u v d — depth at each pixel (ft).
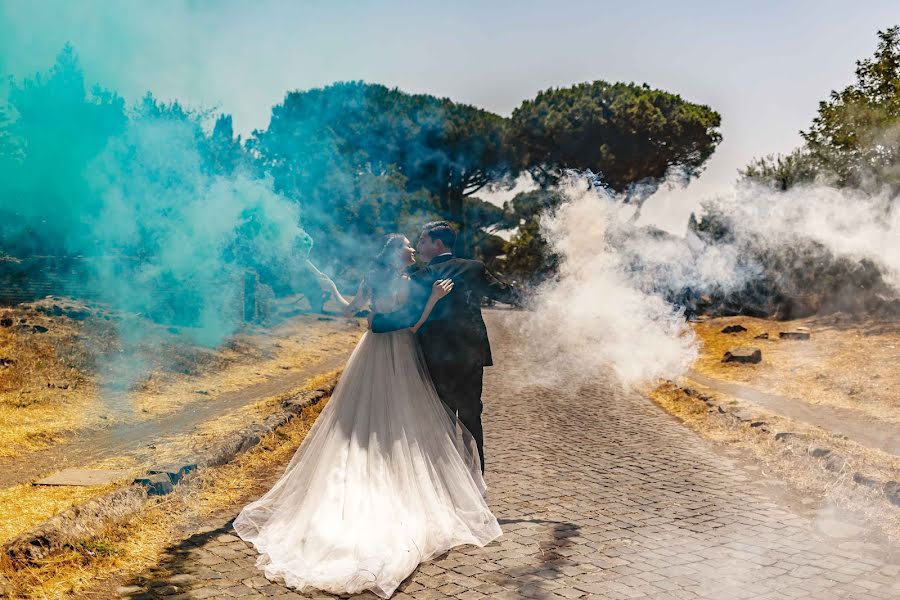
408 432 14.93
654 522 16.29
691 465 22.11
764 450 23.68
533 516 16.71
